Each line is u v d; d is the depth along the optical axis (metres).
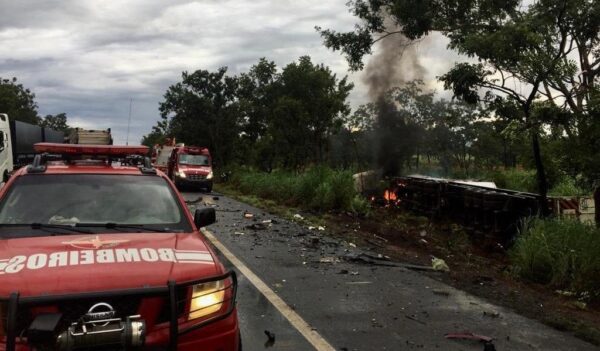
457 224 13.91
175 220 4.47
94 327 2.94
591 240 8.08
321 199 17.00
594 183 9.40
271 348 4.77
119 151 5.17
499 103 10.85
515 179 19.11
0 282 3.03
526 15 11.42
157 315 3.18
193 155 29.12
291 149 26.59
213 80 36.81
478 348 4.86
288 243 10.52
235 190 29.08
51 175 4.66
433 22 15.25
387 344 4.92
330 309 6.02
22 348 2.89
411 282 7.42
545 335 5.27
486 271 8.77
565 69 9.96
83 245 3.62
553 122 9.90
